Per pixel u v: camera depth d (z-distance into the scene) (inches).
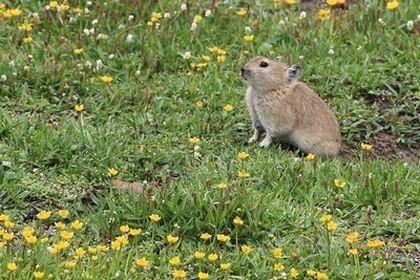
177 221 448.5
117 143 510.9
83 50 596.4
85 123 534.3
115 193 475.2
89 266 403.2
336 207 474.6
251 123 551.2
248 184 484.7
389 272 425.1
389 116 555.2
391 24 631.2
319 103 536.1
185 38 614.2
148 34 609.3
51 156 495.2
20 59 580.4
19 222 454.9
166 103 557.6
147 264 409.1
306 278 419.5
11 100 551.2
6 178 474.3
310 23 629.3
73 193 476.7
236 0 657.0
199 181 476.4
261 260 428.8
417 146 546.9
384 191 481.1
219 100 561.3
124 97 557.9
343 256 431.8
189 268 423.2
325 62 593.6
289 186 483.8
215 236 442.0
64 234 407.8
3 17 612.1
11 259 403.5
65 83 562.9
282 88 530.6
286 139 539.2
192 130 536.4
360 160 508.1
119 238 408.8
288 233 450.9
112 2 628.1
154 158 505.7
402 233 455.8
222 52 589.0
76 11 617.6
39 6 632.4
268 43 615.2
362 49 604.4
